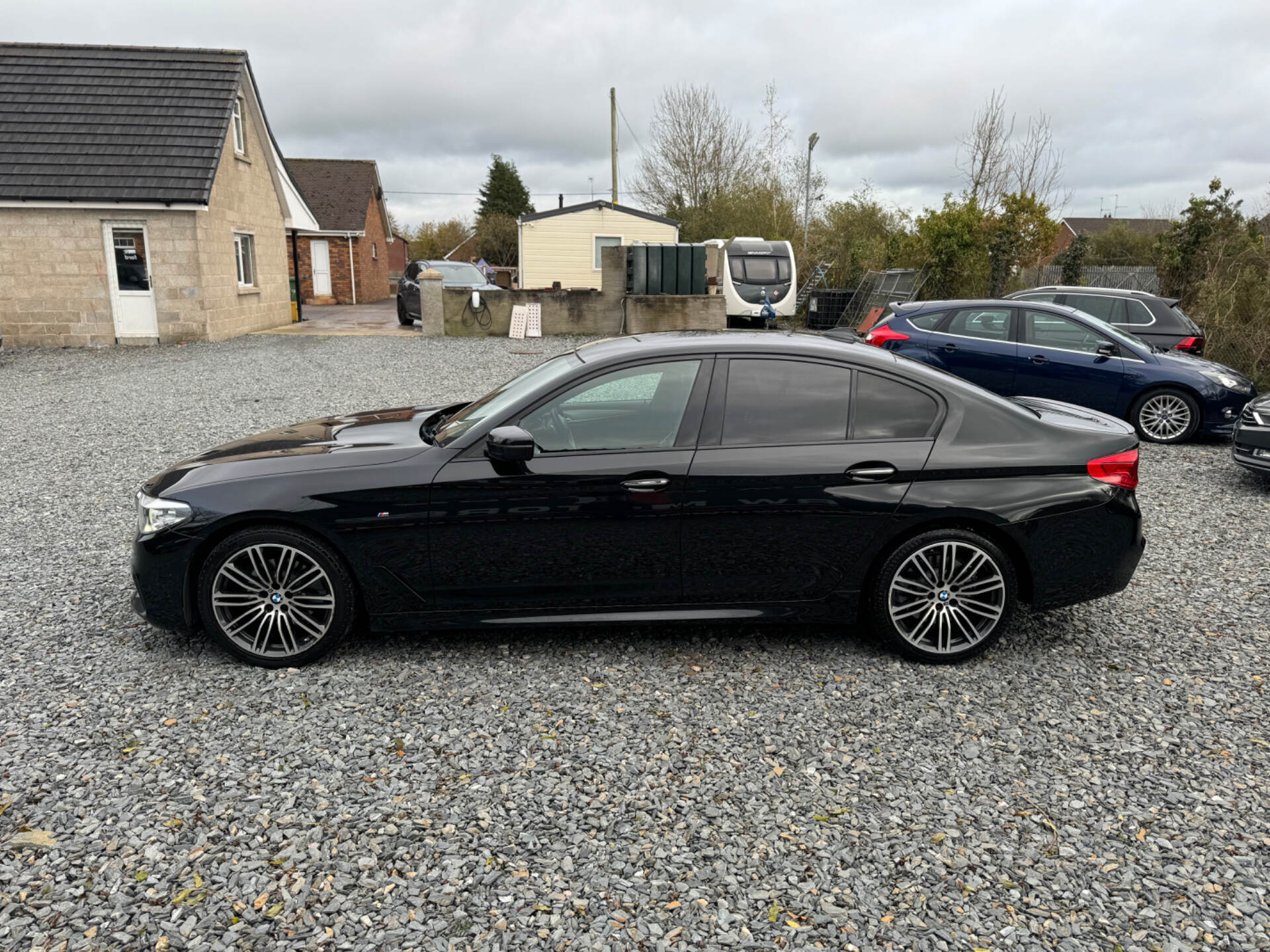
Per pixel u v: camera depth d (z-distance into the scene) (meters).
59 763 3.34
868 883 2.75
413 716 3.71
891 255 22.86
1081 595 4.21
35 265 17.45
